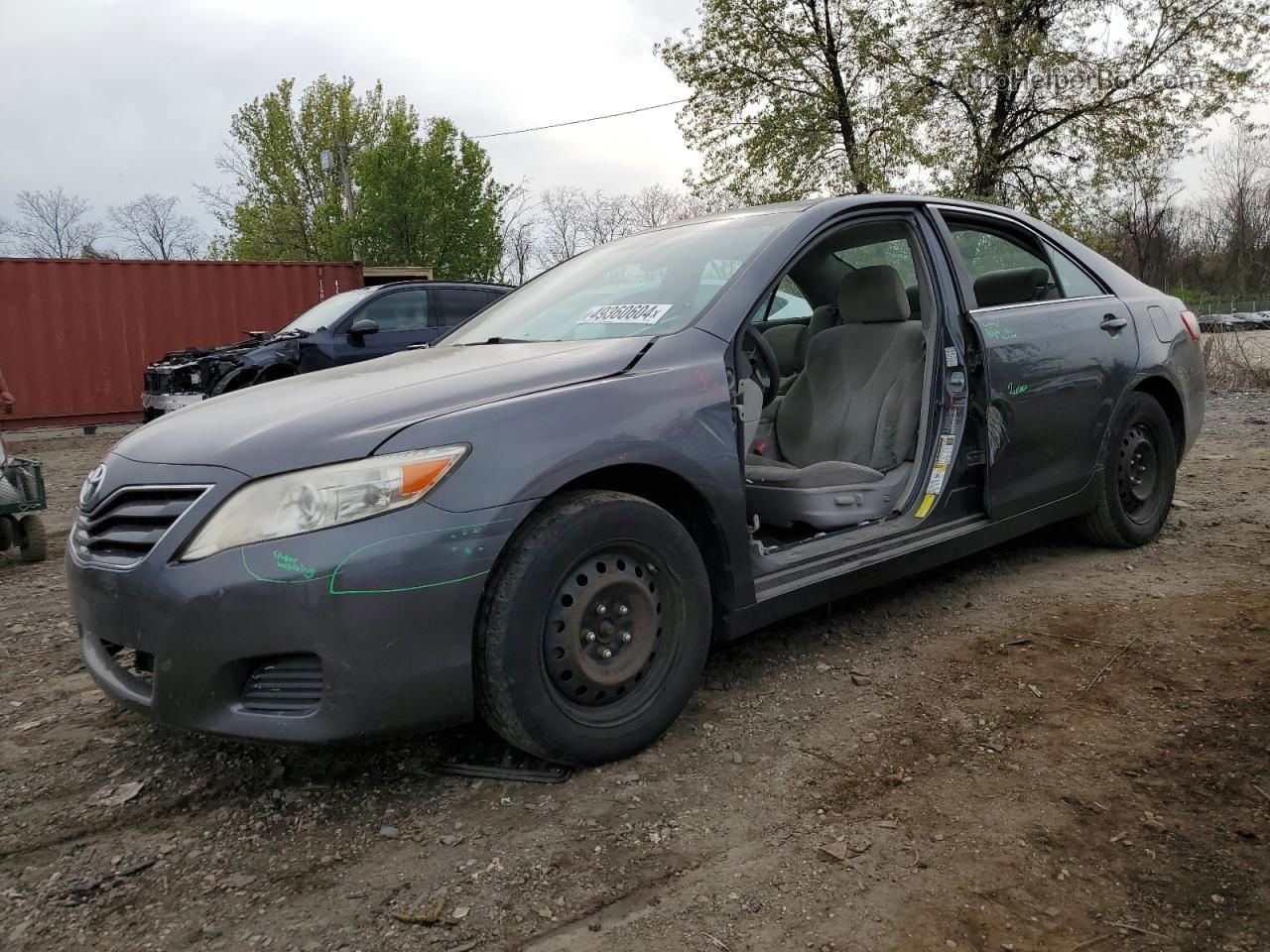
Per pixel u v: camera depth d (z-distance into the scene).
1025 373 3.42
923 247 3.31
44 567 5.08
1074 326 3.69
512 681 2.16
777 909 1.81
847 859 1.96
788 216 3.13
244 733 2.05
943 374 3.24
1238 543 4.11
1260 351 11.56
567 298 3.34
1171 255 51.88
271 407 2.41
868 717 2.63
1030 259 3.83
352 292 10.28
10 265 12.02
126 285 12.66
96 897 1.95
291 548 2.00
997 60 16.70
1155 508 4.18
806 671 2.97
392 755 2.52
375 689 2.03
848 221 3.18
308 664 2.06
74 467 9.30
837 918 1.77
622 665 2.37
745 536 2.63
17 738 2.75
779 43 17.44
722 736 2.55
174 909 1.90
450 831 2.14
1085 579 3.73
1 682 3.24
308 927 1.82
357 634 2.01
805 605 2.81
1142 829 2.01
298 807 2.28
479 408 2.23
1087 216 17.64
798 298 4.35
